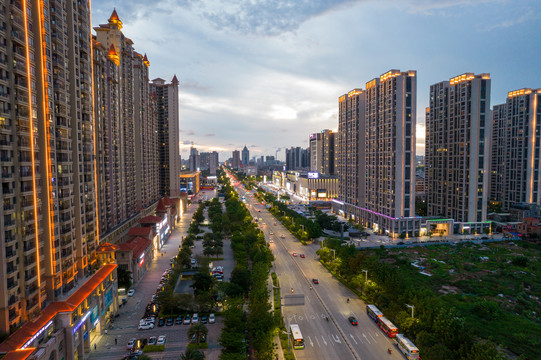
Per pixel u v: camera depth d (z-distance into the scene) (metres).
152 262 138.38
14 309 58.56
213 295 100.69
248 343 75.12
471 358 58.28
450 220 185.25
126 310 93.25
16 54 61.25
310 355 70.25
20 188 61.34
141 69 187.25
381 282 94.81
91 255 88.88
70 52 81.50
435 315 73.12
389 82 179.38
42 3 69.31
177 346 73.88
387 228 184.75
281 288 108.94
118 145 144.00
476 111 184.00
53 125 71.69
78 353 69.00
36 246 64.75
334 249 133.00
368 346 73.75
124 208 152.88
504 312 89.19
